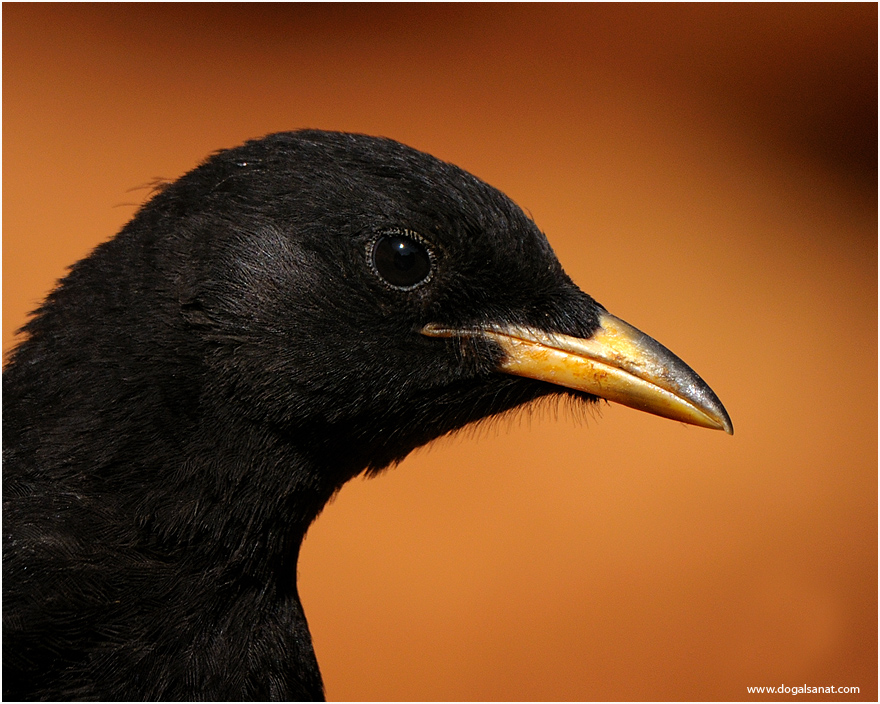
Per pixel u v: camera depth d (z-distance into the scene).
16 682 1.71
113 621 1.72
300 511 1.73
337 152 1.73
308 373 1.72
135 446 1.72
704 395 1.74
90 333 1.72
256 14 4.52
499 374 1.73
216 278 1.72
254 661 1.73
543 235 1.74
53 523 1.72
